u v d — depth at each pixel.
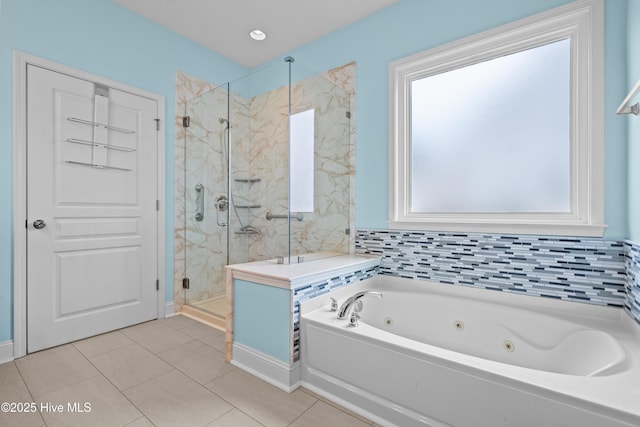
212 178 2.82
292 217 2.23
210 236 2.83
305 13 2.63
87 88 2.36
